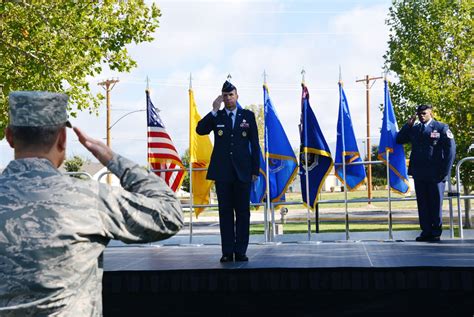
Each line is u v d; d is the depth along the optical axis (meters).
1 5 14.20
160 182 2.38
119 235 2.19
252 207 10.01
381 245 8.35
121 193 2.24
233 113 7.44
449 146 8.98
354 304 5.68
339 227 21.81
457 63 20.00
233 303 5.80
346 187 9.54
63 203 2.12
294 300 5.75
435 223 9.05
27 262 2.03
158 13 16.23
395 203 43.34
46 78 15.38
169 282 5.82
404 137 9.38
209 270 5.82
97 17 15.72
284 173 9.48
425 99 19.64
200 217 34.94
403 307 5.63
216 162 7.27
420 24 20.39
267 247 8.52
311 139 9.34
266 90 9.48
